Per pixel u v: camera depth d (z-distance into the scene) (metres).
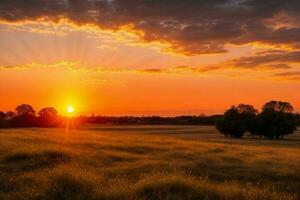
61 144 27.28
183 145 33.16
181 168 17.20
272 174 16.83
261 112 104.56
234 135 105.31
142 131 109.06
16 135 35.03
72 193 11.05
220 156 23.50
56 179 12.05
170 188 11.12
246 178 15.95
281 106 106.75
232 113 104.69
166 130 120.62
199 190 11.03
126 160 20.50
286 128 100.38
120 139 39.69
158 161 19.52
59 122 124.19
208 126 167.00
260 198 11.03
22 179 12.66
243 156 24.59
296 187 14.44
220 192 11.02
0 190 11.29
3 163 16.64
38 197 10.39
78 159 18.62
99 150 24.36
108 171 15.63
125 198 10.15
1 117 114.62
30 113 122.12
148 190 10.98
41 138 31.88
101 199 10.46
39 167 16.12
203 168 17.89
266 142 71.81
